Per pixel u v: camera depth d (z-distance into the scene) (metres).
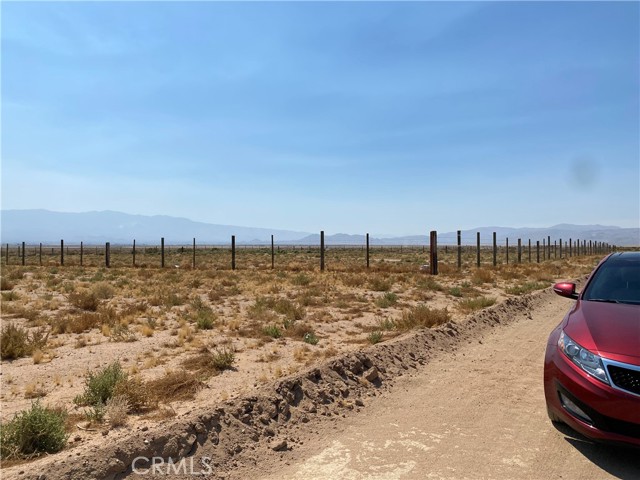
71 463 4.05
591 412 4.56
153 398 6.40
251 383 7.26
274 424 5.61
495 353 9.65
